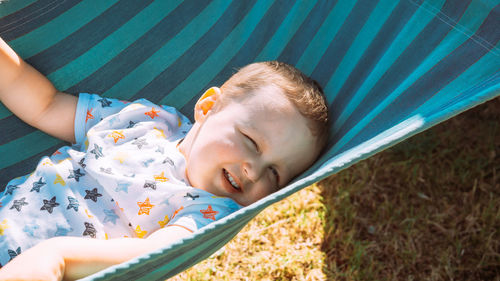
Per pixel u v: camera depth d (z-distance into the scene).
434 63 1.51
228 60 2.08
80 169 1.66
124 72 1.97
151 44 2.00
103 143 1.71
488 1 1.50
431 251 2.49
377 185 2.78
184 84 2.04
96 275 1.01
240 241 2.43
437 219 2.63
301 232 2.52
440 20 1.62
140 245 1.39
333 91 1.86
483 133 3.10
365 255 2.44
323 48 1.97
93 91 1.92
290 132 1.60
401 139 1.23
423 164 2.90
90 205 1.59
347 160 1.22
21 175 1.79
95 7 1.90
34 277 1.18
